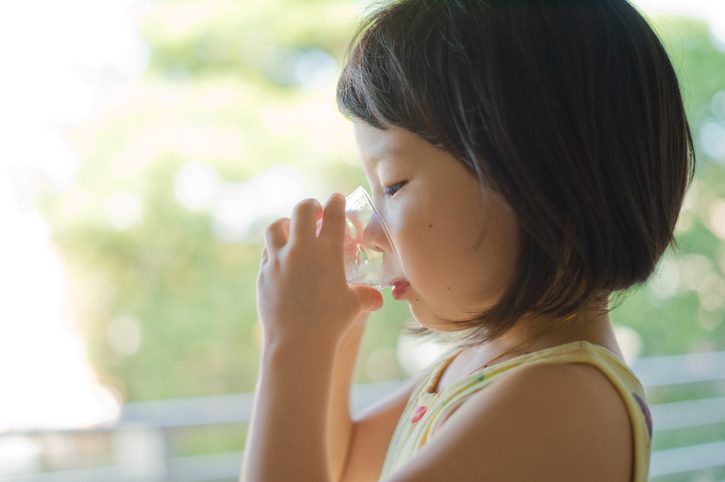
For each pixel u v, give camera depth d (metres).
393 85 0.83
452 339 1.09
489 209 0.81
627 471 0.78
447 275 0.82
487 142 0.79
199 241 5.45
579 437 0.75
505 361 0.85
